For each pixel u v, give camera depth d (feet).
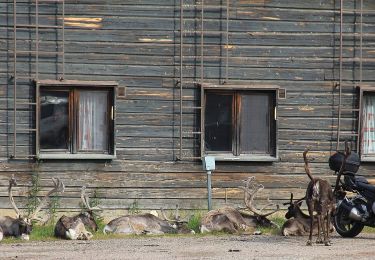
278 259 126.21
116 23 179.93
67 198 177.58
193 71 182.29
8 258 126.62
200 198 182.39
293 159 186.19
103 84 178.29
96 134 179.93
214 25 183.11
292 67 186.09
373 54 188.65
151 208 180.86
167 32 181.57
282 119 185.88
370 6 188.44
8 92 176.04
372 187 154.92
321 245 143.95
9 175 175.83
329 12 187.42
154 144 181.27
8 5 176.24
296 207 160.15
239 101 184.24
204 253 132.67
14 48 175.52
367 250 137.39
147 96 181.06
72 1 178.29
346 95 188.03
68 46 178.19
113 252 134.00
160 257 127.95
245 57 184.14
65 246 142.51
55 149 178.29
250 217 168.25
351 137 188.34
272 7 185.26
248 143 185.16
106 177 179.42
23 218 156.56
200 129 182.09
